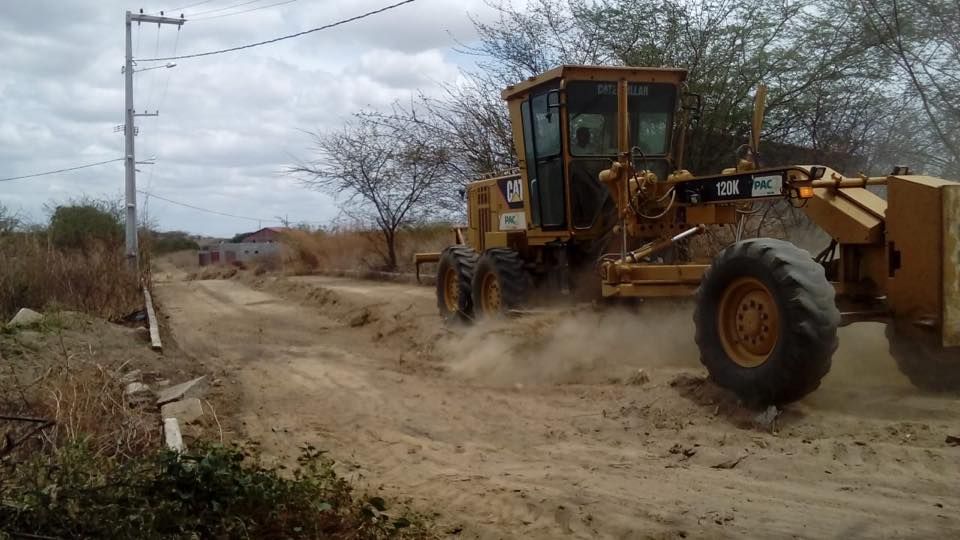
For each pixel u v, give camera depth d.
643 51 15.78
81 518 4.21
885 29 12.03
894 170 7.29
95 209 24.86
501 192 12.25
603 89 10.20
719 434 6.45
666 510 5.11
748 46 15.06
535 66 18.02
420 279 20.92
